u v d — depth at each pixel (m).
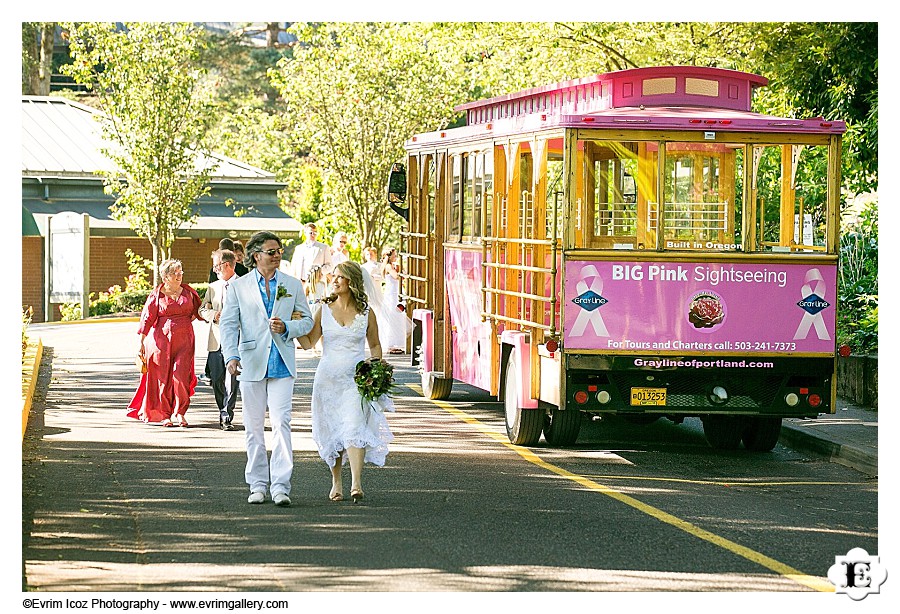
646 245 14.58
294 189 52.62
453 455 14.35
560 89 16.12
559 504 11.67
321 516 10.97
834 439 15.07
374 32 39.53
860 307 20.92
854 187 22.80
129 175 37.84
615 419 15.27
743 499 12.18
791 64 23.06
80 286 37.34
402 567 9.30
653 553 9.85
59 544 9.90
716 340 14.04
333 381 11.60
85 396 19.14
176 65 38.25
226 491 12.02
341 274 11.59
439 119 39.19
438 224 18.42
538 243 14.22
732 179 14.65
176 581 8.88
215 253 16.38
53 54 64.38
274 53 68.69
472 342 16.88
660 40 27.89
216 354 16.06
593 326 13.93
